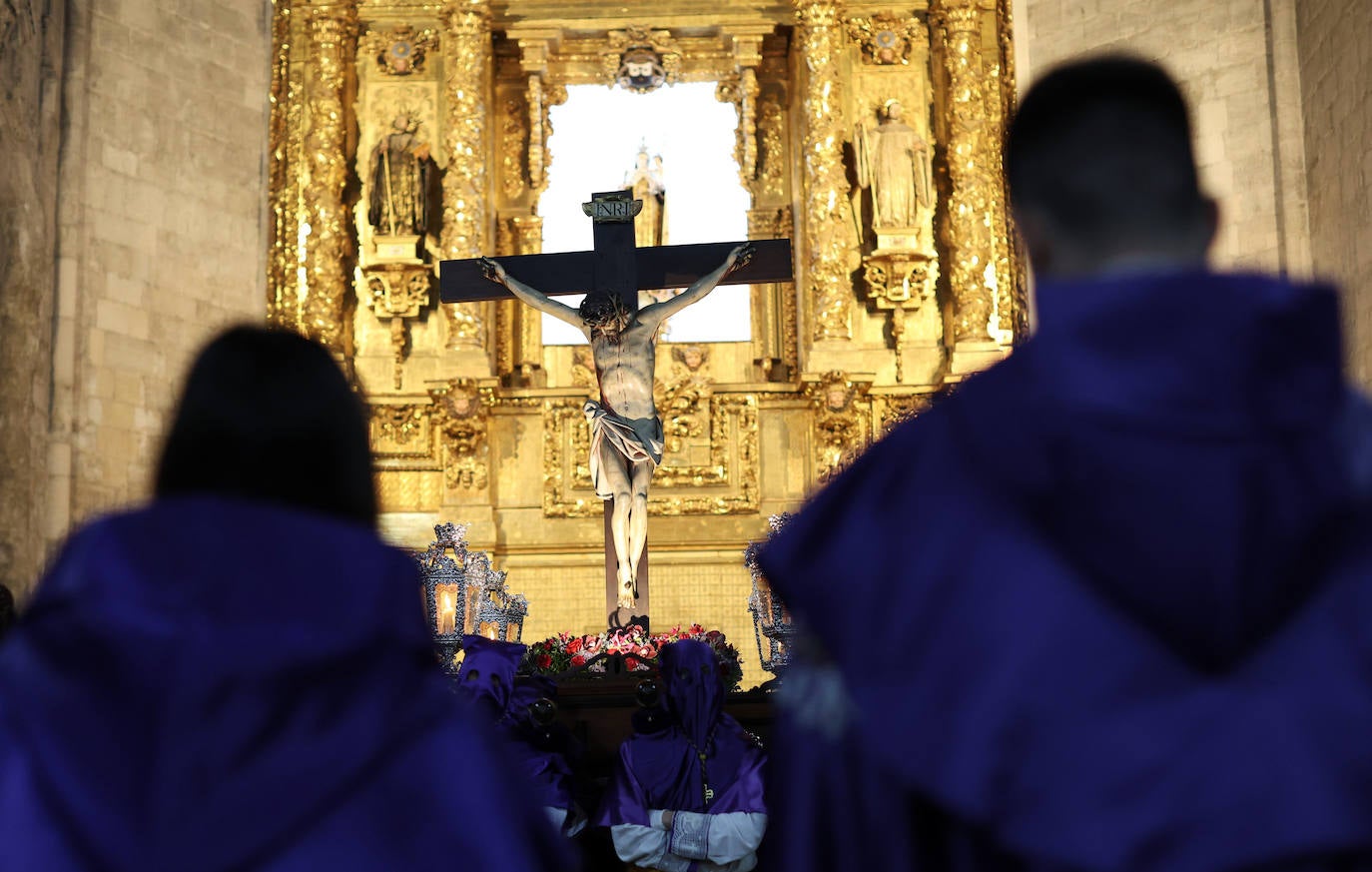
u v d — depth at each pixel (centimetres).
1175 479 141
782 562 161
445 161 1738
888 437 162
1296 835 130
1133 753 135
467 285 1105
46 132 1205
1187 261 162
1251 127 1195
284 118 1731
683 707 489
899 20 1766
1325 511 143
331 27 1738
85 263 1221
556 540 1655
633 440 1062
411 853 156
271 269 1695
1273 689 139
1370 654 141
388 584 169
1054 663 140
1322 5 1141
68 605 160
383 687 162
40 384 1173
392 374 1681
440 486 1650
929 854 149
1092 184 161
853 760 157
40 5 1212
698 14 1791
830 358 1656
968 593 145
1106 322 148
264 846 152
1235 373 143
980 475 151
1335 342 146
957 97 1719
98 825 151
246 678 154
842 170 1706
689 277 1104
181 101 1320
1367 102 1061
